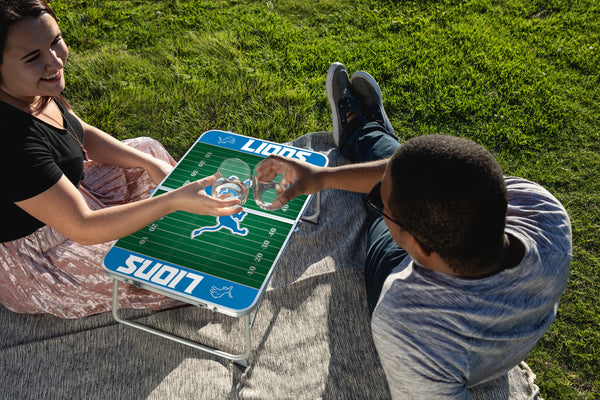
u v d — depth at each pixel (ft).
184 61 13.98
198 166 8.39
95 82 13.16
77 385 7.39
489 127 12.23
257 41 14.73
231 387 7.30
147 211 6.65
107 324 8.09
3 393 7.30
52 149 6.70
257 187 7.07
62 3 15.71
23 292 7.57
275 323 8.17
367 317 8.23
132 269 6.87
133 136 12.05
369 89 10.94
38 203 6.22
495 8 16.06
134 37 14.66
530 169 11.37
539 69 13.75
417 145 4.60
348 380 7.43
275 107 12.77
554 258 5.14
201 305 6.57
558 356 8.32
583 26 15.31
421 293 5.10
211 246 7.19
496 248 4.59
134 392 7.27
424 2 16.30
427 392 5.07
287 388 7.34
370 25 15.46
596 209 10.57
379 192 5.56
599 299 9.03
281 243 7.25
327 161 8.47
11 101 6.44
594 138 12.03
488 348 5.13
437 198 4.33
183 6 15.97
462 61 14.01
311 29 15.29
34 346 7.78
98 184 8.60
